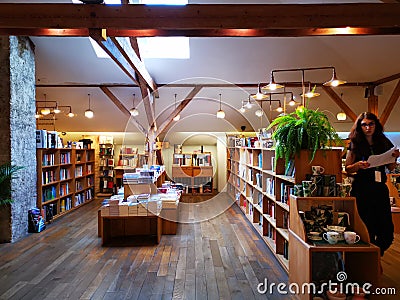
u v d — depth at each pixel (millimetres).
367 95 7227
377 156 3021
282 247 3883
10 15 3146
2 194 4484
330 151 3094
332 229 2797
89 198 8203
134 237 4906
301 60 6285
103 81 7199
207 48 6102
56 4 3162
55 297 2934
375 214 3125
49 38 5703
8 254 4121
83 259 3936
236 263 3785
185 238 4840
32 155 5402
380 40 5410
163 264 3764
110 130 9578
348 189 2900
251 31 3400
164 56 6391
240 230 5289
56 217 6203
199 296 2951
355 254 2881
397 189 5242
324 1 4574
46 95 7781
